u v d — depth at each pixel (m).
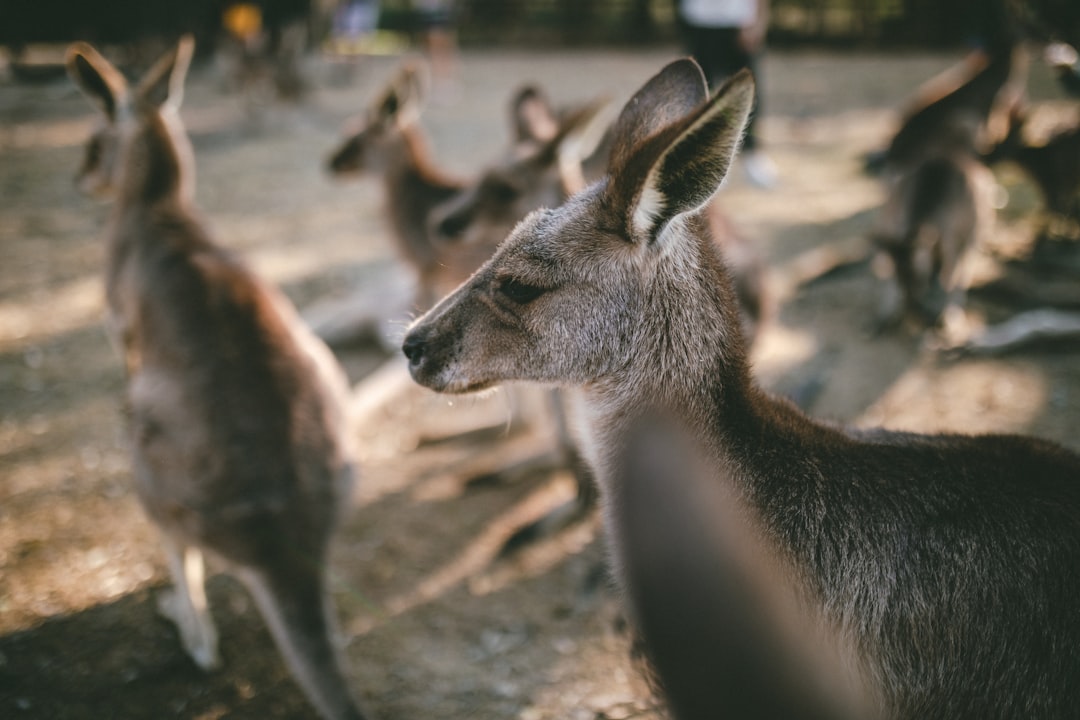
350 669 3.22
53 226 7.70
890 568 1.92
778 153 10.62
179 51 4.03
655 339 2.14
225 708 3.04
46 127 11.66
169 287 3.20
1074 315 5.63
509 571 3.77
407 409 5.11
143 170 3.69
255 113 12.71
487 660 3.28
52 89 14.36
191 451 2.78
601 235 2.13
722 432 2.07
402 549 3.89
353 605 3.55
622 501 2.13
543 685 3.16
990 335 5.51
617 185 2.07
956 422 4.71
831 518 1.97
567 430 3.85
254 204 8.57
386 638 3.38
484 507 4.21
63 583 3.55
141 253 3.49
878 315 6.11
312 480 2.84
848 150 10.77
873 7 21.78
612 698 3.10
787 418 2.15
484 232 5.06
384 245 7.52
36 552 3.71
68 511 3.99
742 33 8.62
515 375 2.25
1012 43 7.20
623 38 22.41
